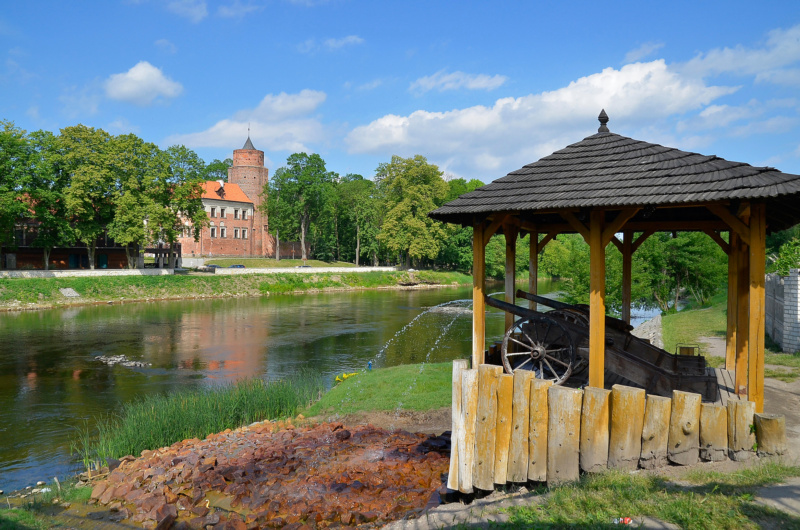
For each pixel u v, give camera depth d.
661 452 5.86
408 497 7.85
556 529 4.87
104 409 16.16
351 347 27.70
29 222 53.25
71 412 15.81
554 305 12.19
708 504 4.85
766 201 7.29
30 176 45.47
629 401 5.86
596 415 5.94
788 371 12.23
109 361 23.70
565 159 10.74
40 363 23.25
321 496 8.13
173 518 7.88
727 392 9.73
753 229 7.43
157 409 13.51
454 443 6.47
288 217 78.06
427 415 12.52
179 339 29.94
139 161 52.97
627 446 5.87
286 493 8.39
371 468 9.20
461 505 6.29
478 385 6.36
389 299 54.56
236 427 13.41
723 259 34.56
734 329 11.58
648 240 32.78
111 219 53.31
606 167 9.74
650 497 5.15
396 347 27.64
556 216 12.25
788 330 15.15
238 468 9.48
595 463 5.94
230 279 58.72
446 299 54.59
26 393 18.12
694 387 9.53
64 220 48.72
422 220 73.38
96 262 59.00
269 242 89.00
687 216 11.55
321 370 22.17
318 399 15.84
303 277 64.94
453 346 27.84
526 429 6.22
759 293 7.36
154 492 8.81
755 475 5.34
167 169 55.56
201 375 21.12
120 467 10.67
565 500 5.38
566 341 10.28
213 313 42.00
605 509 5.06
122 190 52.88
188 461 10.07
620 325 11.38
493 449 6.26
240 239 84.31
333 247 87.75
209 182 82.44
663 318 28.16
